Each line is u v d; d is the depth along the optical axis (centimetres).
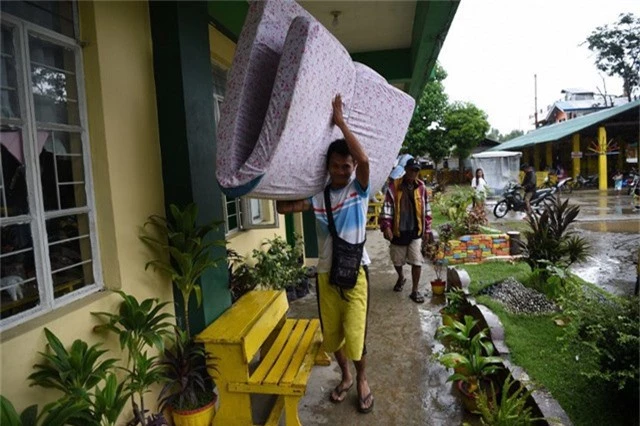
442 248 600
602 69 2520
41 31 191
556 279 387
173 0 255
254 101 175
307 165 191
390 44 573
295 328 303
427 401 272
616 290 493
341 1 412
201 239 249
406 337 367
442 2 337
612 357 219
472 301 351
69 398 159
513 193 1151
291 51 159
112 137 222
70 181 210
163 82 261
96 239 220
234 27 389
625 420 219
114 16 227
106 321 209
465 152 2395
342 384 278
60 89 206
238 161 169
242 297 311
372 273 587
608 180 1938
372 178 247
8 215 176
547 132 2103
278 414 250
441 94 2358
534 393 231
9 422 137
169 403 241
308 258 673
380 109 228
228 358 235
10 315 175
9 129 177
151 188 254
